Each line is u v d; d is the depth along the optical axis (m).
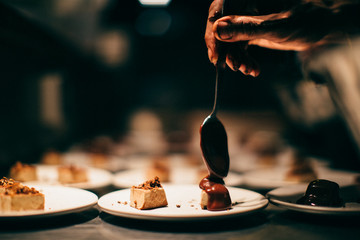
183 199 1.21
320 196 1.10
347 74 1.77
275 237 0.82
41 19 1.76
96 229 0.86
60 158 2.18
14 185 1.02
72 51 2.67
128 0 4.93
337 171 1.93
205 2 5.12
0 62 2.14
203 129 1.11
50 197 1.12
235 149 3.71
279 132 5.34
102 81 4.74
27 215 0.84
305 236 0.83
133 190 1.07
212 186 1.07
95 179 1.65
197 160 2.51
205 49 5.62
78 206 0.93
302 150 3.17
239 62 1.23
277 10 1.32
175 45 5.67
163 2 3.79
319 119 2.94
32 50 2.21
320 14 1.24
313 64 1.78
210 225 0.92
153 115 5.89
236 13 1.20
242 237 0.81
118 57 5.11
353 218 1.01
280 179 1.70
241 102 5.60
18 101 2.44
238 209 0.98
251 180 1.67
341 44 1.56
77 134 3.98
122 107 5.62
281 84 3.14
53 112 3.20
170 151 3.72
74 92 3.80
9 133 2.29
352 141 2.25
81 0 2.27
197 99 5.84
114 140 3.74
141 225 0.91
